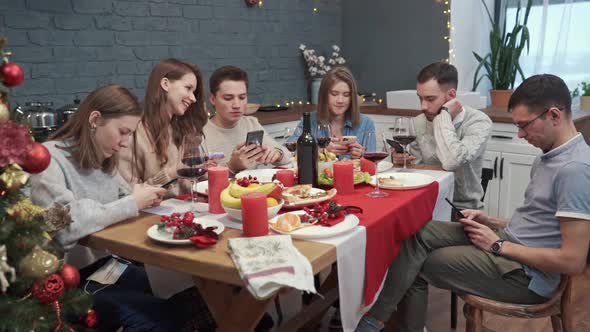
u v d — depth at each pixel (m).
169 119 2.42
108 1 3.39
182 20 3.85
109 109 1.76
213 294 1.74
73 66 3.27
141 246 1.53
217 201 1.83
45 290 1.42
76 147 1.80
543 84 1.77
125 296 1.81
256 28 4.40
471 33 4.77
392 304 2.08
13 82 1.44
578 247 1.71
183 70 2.39
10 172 1.37
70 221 1.55
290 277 1.32
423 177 2.26
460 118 2.62
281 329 1.96
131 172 2.23
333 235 1.58
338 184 2.07
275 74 4.62
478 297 1.95
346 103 2.91
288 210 1.86
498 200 3.91
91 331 1.68
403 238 1.94
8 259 1.42
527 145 3.71
